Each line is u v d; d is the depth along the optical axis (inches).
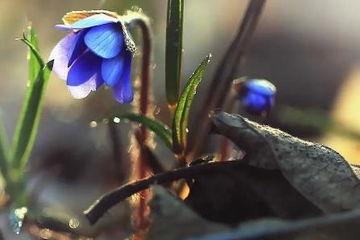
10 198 17.2
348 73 25.1
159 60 24.1
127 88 15.5
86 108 22.0
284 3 28.5
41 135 21.7
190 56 26.2
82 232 17.7
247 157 14.4
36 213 17.6
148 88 17.2
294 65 25.7
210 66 25.1
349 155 19.5
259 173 14.3
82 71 15.4
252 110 18.1
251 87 18.1
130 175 18.2
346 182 14.1
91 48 15.1
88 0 26.2
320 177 14.1
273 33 27.3
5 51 25.3
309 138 20.3
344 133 19.5
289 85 24.8
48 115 22.3
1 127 17.2
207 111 17.3
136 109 17.8
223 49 26.7
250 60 25.9
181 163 16.0
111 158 20.5
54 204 19.3
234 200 14.2
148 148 16.8
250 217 14.1
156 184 14.4
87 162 20.8
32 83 16.4
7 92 23.4
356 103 21.8
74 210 19.4
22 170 17.2
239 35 17.4
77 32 15.4
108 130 19.2
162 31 24.9
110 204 14.4
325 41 27.0
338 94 23.8
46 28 26.2
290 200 14.1
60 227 17.6
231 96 18.2
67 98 23.0
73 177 20.7
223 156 17.3
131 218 17.3
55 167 20.5
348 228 13.4
